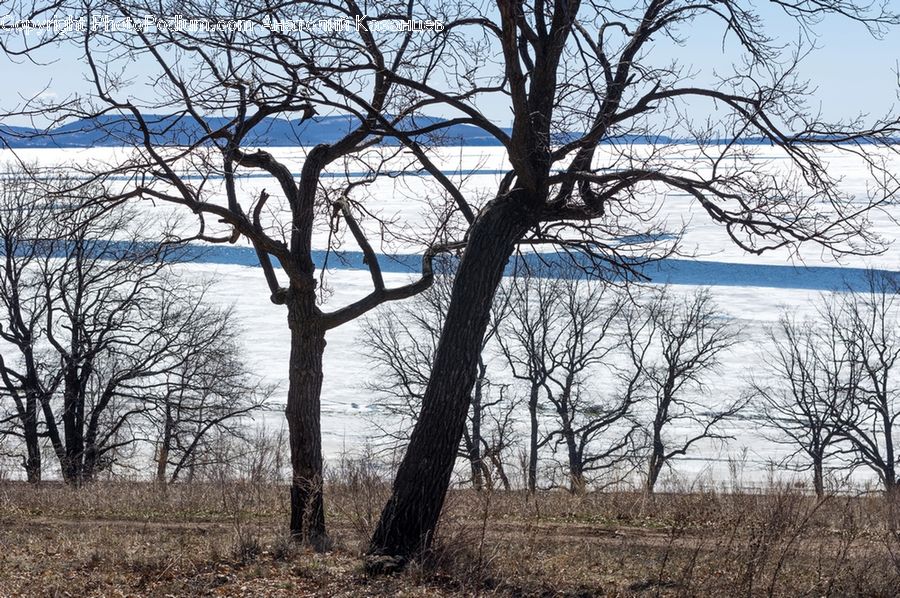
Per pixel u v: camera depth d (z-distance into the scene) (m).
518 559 9.68
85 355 30.00
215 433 33.09
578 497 15.07
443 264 12.75
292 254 10.39
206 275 62.53
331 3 9.35
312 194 10.54
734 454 35.59
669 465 31.86
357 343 46.72
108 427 32.06
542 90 9.16
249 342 47.69
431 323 39.66
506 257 9.16
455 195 10.40
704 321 41.84
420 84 8.78
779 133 8.93
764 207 8.97
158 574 8.86
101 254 30.42
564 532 12.09
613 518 13.32
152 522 13.08
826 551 9.95
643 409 40.38
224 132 9.55
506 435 34.50
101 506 14.38
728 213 8.95
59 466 33.41
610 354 45.03
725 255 67.94
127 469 32.34
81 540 10.82
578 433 33.69
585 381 41.66
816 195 9.17
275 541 10.05
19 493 16.05
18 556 9.67
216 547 9.98
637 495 14.80
